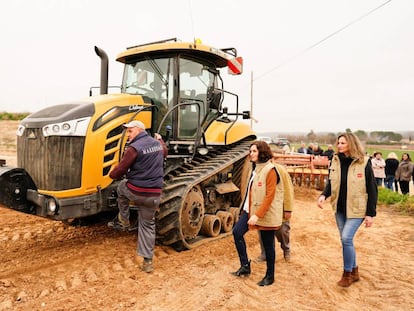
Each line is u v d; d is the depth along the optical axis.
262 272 4.70
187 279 4.35
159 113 5.93
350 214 4.26
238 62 6.88
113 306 3.63
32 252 5.16
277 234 5.00
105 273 4.46
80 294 3.85
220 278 4.39
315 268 4.94
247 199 4.36
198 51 5.99
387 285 4.46
